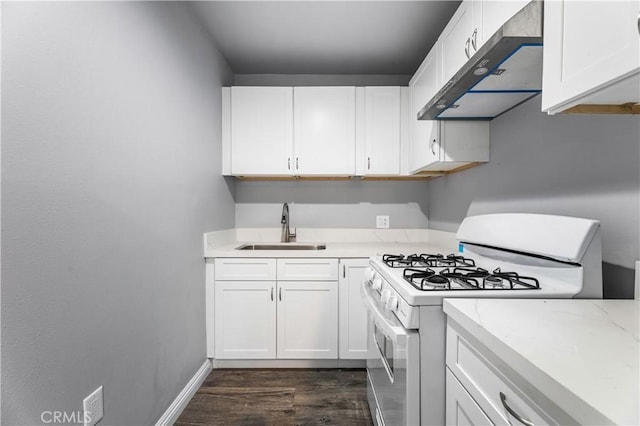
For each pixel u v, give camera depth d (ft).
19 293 2.45
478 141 5.50
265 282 6.54
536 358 1.70
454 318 2.65
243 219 8.69
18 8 2.43
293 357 6.56
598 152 3.33
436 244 7.96
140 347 4.09
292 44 7.15
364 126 7.52
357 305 6.56
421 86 6.34
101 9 3.34
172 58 5.00
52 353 2.73
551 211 4.03
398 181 8.75
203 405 5.40
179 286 5.25
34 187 2.57
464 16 4.40
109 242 3.47
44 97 2.65
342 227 8.72
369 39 6.95
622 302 2.77
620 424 1.19
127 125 3.79
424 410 2.96
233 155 7.47
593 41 2.12
